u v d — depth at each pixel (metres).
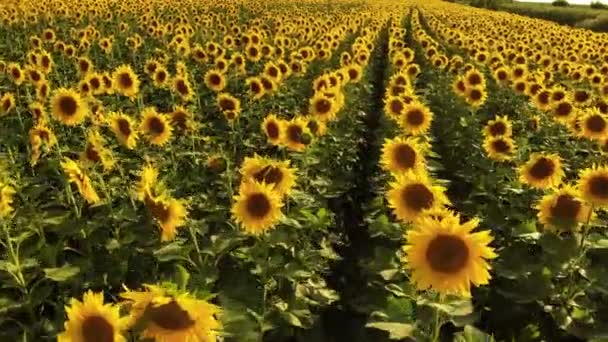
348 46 27.62
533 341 6.02
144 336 3.14
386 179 10.21
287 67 15.61
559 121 12.74
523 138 11.59
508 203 9.77
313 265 7.13
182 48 19.72
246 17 39.25
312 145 9.64
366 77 20.17
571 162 11.74
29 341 5.48
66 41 24.50
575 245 6.62
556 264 6.56
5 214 5.91
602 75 18.22
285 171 6.53
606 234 8.10
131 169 9.20
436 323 4.58
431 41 28.11
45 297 5.89
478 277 3.95
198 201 8.30
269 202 5.71
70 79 17.86
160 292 3.18
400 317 4.85
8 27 24.84
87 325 3.16
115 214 6.90
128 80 11.95
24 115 13.59
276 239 6.27
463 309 4.68
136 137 8.49
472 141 13.08
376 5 65.12
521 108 15.79
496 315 6.96
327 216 8.09
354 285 8.47
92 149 7.20
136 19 29.89
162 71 14.02
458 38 28.75
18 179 7.78
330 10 51.69
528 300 6.44
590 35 35.41
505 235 8.41
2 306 5.70
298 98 16.42
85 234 6.80
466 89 14.38
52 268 6.03
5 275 6.23
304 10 48.06
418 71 18.44
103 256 6.75
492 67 19.70
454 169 12.94
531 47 27.12
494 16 57.22
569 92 17.06
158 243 6.49
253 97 13.97
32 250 6.49
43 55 14.67
